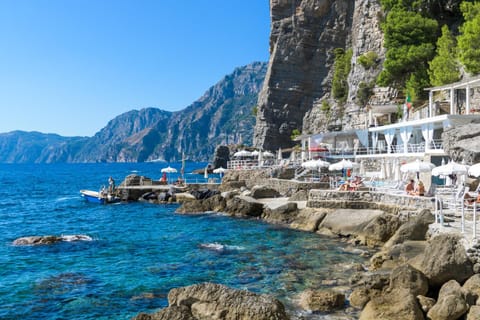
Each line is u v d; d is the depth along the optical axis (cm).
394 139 5116
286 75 9988
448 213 2375
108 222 3888
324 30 9831
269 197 4566
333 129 8462
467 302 1345
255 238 2928
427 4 6644
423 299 1415
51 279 1991
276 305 1295
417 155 3956
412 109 5603
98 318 1534
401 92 6600
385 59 7106
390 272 1614
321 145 6184
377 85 7150
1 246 2761
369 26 7956
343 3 9688
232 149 10694
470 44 4678
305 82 9906
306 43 9919
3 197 6988
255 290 1783
